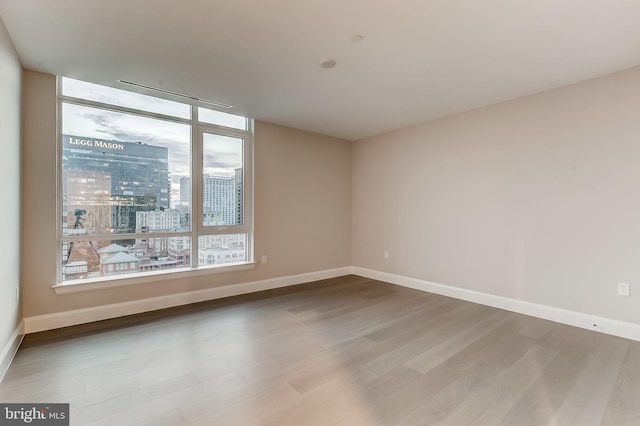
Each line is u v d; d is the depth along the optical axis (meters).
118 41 2.38
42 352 2.47
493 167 3.73
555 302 3.24
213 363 2.31
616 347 2.60
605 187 2.93
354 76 2.99
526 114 3.45
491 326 3.08
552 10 2.01
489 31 2.25
